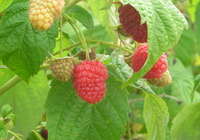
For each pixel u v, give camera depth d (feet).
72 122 1.14
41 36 0.97
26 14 0.97
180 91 1.87
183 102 1.82
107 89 1.16
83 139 1.14
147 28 0.97
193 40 2.21
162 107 1.17
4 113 1.08
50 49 0.97
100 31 1.74
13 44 0.96
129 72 1.17
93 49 1.13
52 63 1.01
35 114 1.33
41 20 0.88
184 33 2.21
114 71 1.17
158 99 1.15
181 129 1.42
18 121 1.32
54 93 1.14
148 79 1.08
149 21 0.89
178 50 2.22
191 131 1.42
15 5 0.98
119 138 1.16
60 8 0.91
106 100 1.16
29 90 1.32
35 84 1.32
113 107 1.16
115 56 1.19
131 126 1.79
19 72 0.98
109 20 1.26
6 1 1.16
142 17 0.89
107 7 1.07
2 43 0.96
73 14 1.08
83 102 1.15
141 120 1.83
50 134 1.12
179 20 0.92
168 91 1.69
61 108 1.14
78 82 1.01
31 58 0.97
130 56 1.06
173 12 0.92
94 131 1.15
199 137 1.42
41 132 1.57
